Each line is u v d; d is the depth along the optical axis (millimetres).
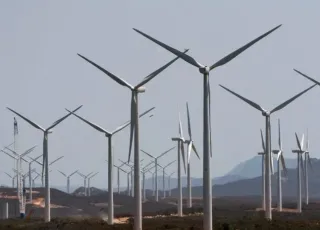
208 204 173750
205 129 176500
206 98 178375
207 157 175125
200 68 179500
